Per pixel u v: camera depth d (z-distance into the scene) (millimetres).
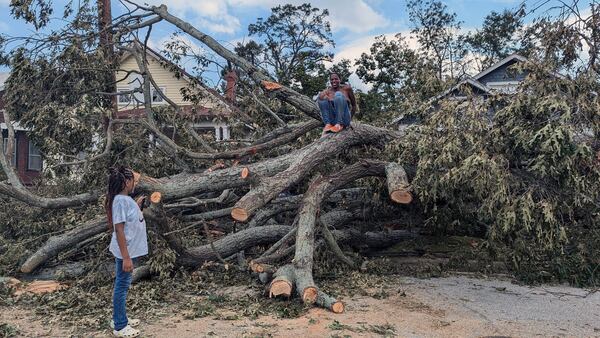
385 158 7574
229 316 4844
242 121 9711
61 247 6645
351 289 6039
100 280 6152
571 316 5074
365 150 7801
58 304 5195
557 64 6047
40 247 6988
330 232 6883
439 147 6129
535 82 5902
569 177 5562
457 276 6926
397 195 6438
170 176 8539
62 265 7176
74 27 8953
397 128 8398
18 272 6887
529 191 5633
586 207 6230
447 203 7227
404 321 4801
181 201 7660
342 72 31188
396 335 4383
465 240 9070
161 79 18109
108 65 9234
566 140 5449
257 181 6242
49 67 8789
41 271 7000
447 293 5945
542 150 5457
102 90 9320
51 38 8812
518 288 6266
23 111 9070
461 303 5504
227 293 5828
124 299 4281
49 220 7723
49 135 8594
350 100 7469
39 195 8328
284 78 24938
